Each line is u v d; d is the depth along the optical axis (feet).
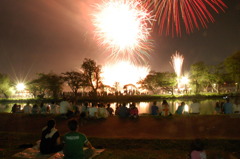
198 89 194.39
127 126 46.32
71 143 22.45
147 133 40.45
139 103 142.51
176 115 53.52
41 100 190.29
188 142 33.73
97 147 32.01
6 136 39.40
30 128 47.19
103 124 48.73
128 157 28.04
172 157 28.09
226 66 161.58
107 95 186.39
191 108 59.52
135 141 35.06
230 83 216.33
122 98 174.19
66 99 57.47
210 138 34.71
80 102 161.79
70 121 23.50
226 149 30.81
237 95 158.92
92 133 41.73
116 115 59.93
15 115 59.93
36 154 27.78
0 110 120.98
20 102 188.85
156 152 30.27
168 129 42.45
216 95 171.32
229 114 52.16
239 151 30.09
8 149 31.30
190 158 20.85
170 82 191.52
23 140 37.35
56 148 27.84
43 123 51.24
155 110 57.88
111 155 28.60
